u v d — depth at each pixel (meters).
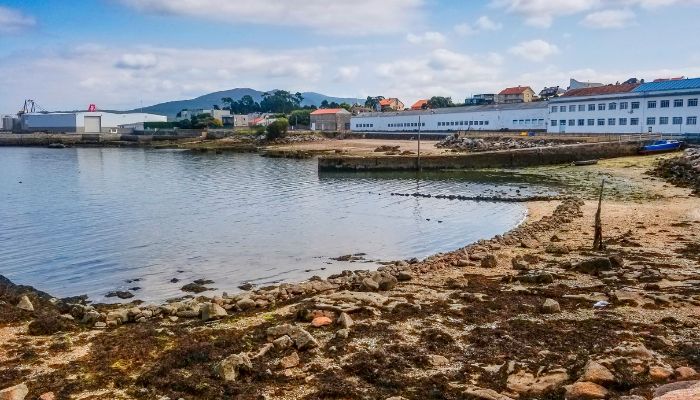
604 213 32.12
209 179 63.50
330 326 12.99
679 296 14.73
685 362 10.12
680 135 79.31
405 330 12.61
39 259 25.36
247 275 22.55
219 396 9.48
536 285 16.77
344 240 29.66
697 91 78.94
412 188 53.34
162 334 13.18
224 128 178.75
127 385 10.23
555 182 53.84
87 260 25.14
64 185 57.62
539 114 107.06
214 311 14.57
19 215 37.81
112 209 40.62
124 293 20.05
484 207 40.50
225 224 34.50
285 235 31.02
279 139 130.88
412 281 17.94
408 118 136.25
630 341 11.37
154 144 144.50
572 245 23.34
